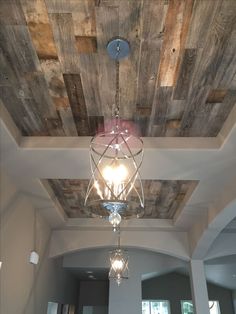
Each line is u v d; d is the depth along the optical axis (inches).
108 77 74.0
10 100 83.7
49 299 198.1
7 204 120.0
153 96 80.9
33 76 74.4
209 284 395.9
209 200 148.3
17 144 98.3
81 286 346.9
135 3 55.5
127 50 65.3
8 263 121.3
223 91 79.1
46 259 190.1
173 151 101.0
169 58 67.9
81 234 206.1
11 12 57.9
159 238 205.9
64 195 158.9
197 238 180.5
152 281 380.5
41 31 62.1
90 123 94.7
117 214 53.7
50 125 96.3
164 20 58.8
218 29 60.6
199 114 89.7
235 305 376.5
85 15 58.2
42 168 114.7
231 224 197.5
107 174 56.8
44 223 181.3
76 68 71.6
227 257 259.1
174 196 159.3
